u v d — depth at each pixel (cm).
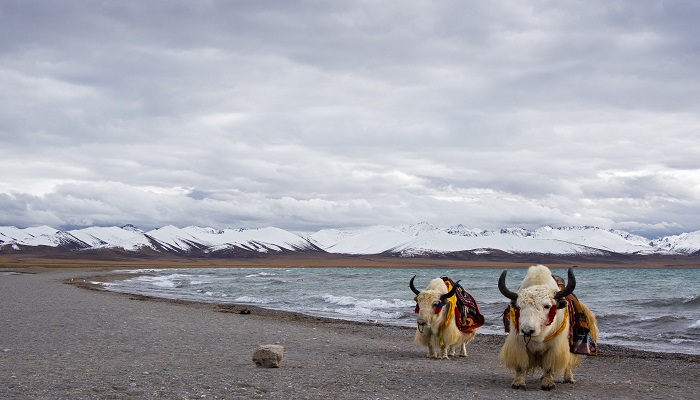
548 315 1006
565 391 1066
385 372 1216
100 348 1455
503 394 1013
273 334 1930
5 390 928
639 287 6359
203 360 1296
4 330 1806
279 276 10094
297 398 930
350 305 3747
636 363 1548
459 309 1512
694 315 2788
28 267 14388
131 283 6781
